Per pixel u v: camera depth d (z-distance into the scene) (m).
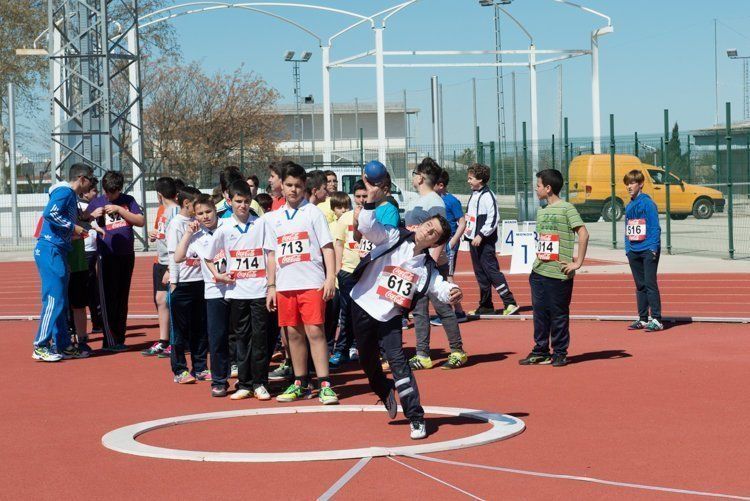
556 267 10.78
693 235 32.38
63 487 6.26
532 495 5.83
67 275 12.18
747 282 19.19
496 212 15.02
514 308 15.12
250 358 9.59
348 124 72.12
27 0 53.94
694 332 13.30
